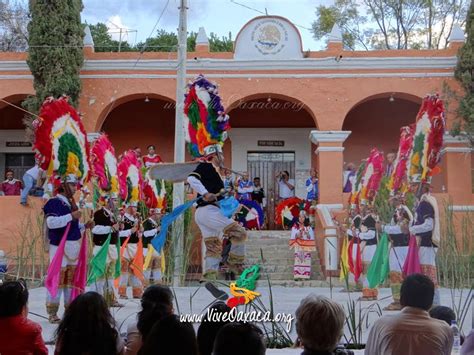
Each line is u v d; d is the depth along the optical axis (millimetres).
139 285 11992
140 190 12008
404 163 9930
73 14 17750
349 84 18172
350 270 12656
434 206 9164
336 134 17906
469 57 17281
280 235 18172
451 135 17297
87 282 9727
